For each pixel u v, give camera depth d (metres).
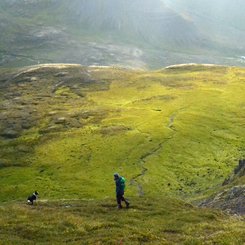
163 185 104.81
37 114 178.00
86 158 126.12
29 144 145.50
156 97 181.12
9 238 35.12
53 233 36.94
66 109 181.75
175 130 137.88
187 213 43.50
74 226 38.66
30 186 112.44
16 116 177.75
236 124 140.25
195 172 109.75
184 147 125.06
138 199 52.03
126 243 31.80
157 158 119.94
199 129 137.25
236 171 95.31
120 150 127.75
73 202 52.31
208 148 123.44
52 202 53.53
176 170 112.00
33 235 36.75
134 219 40.88
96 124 154.75
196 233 35.44
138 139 133.50
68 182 112.12
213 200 63.44
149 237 33.75
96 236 34.81
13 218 42.38
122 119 155.00
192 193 98.50
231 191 62.31
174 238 34.19
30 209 47.97
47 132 154.75
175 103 167.75
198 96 174.25
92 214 44.16
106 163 120.94
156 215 43.22
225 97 170.25
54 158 129.88
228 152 119.75
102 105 180.88
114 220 40.66
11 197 108.12
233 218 42.94
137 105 173.12
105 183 109.00
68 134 148.38
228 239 30.84
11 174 122.88
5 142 153.25
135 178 109.88
